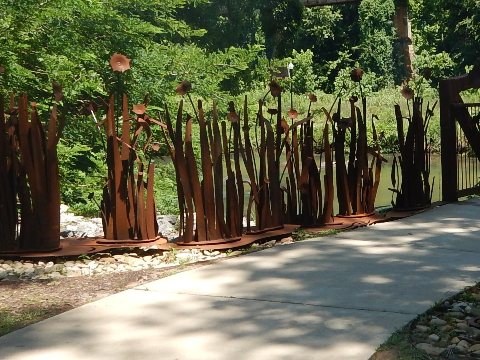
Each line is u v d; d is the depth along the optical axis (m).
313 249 5.68
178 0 13.87
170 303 4.36
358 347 3.53
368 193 7.12
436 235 6.12
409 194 7.39
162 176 11.58
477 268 5.00
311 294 4.44
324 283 4.68
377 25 42.72
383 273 4.89
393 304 4.19
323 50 44.91
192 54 13.84
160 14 16.22
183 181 5.90
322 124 24.42
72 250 5.78
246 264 5.25
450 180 7.91
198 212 5.92
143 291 4.65
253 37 33.00
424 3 33.31
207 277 4.93
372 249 5.63
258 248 5.90
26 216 5.75
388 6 42.84
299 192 6.84
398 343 3.57
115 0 12.23
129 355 3.54
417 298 4.30
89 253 5.69
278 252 5.61
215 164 5.96
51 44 10.41
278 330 3.81
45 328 3.98
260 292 4.52
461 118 7.92
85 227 8.18
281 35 35.38
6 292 4.86
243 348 3.57
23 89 9.74
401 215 7.14
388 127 23.09
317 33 44.12
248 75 20.81
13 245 5.79
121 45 11.58
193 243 5.87
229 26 25.59
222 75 14.45
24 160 5.68
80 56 10.64
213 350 3.56
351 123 6.99
